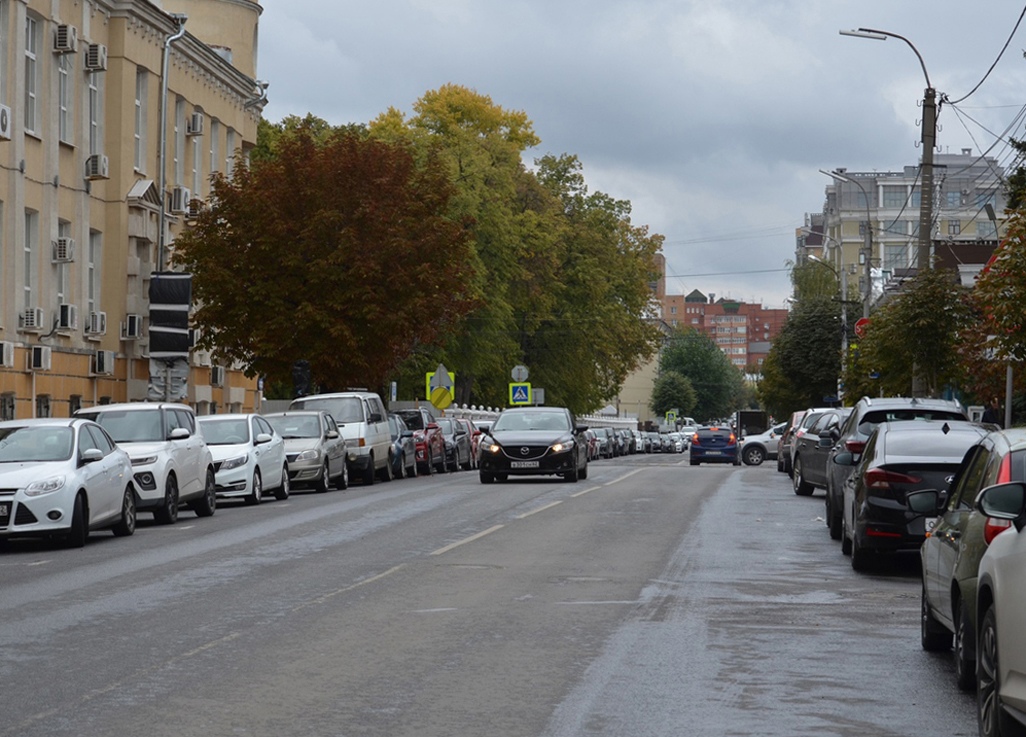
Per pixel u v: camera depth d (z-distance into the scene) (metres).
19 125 34.66
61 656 10.60
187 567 16.84
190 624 12.20
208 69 48.62
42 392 36.06
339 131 46.72
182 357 34.34
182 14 42.94
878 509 16.00
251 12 55.41
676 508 27.30
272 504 29.59
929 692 9.42
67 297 38.34
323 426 34.50
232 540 20.55
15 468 19.95
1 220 34.03
